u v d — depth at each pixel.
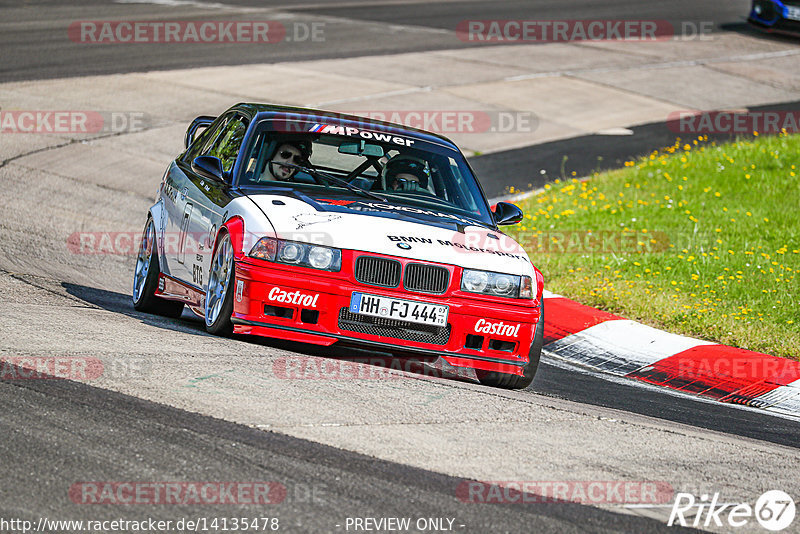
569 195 53.06
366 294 22.94
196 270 26.27
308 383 20.56
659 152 65.69
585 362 31.14
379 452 16.95
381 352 26.86
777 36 109.88
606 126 72.44
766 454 20.72
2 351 20.30
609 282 38.34
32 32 84.12
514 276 24.19
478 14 112.25
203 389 19.19
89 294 30.33
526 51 94.50
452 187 27.48
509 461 17.47
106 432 16.47
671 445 20.17
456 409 20.33
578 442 19.28
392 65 83.81
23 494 13.94
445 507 15.02
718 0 130.38
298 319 22.91
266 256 22.88
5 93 63.84
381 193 26.42
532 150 64.75
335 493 15.03
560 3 121.88
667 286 38.53
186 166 30.70
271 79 75.31
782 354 31.75
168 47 83.44
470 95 76.69
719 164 58.03
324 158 27.00
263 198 24.75
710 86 87.00
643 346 32.09
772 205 50.78
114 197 47.31
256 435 17.03
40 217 41.47
